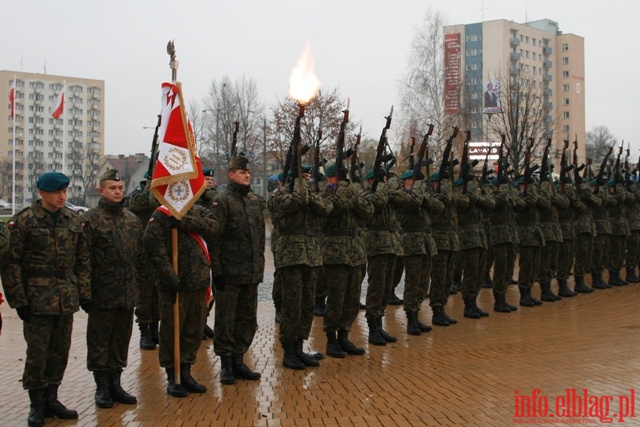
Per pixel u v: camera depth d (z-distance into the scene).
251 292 7.95
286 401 7.02
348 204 8.97
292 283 8.39
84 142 81.19
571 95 70.81
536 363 8.74
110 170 7.14
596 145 69.50
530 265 13.63
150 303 9.58
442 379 7.93
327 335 9.34
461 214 12.41
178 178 7.21
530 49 67.50
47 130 80.19
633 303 14.00
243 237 7.79
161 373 8.33
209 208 8.58
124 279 6.95
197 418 6.45
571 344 9.96
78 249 6.69
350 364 8.77
